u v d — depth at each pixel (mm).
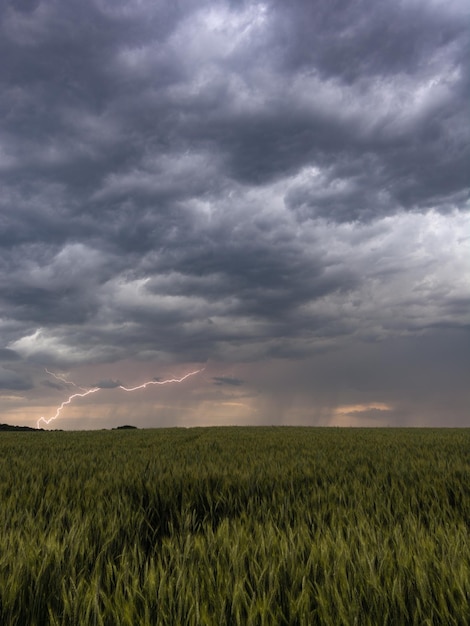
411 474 6840
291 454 10562
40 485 6492
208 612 2330
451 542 3262
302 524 3984
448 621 2150
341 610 2193
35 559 3025
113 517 4359
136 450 12562
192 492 5590
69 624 2297
